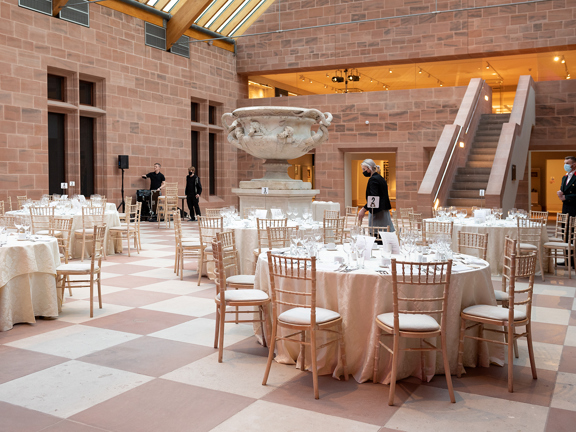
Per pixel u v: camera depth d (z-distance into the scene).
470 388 3.75
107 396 3.57
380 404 3.48
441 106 18.55
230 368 4.11
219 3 18.83
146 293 6.79
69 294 6.62
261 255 4.71
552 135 17.47
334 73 21.08
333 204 13.17
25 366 4.12
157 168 17.11
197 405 3.44
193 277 7.91
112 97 16.14
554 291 6.96
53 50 14.24
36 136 13.88
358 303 3.89
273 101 20.98
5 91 13.10
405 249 4.49
